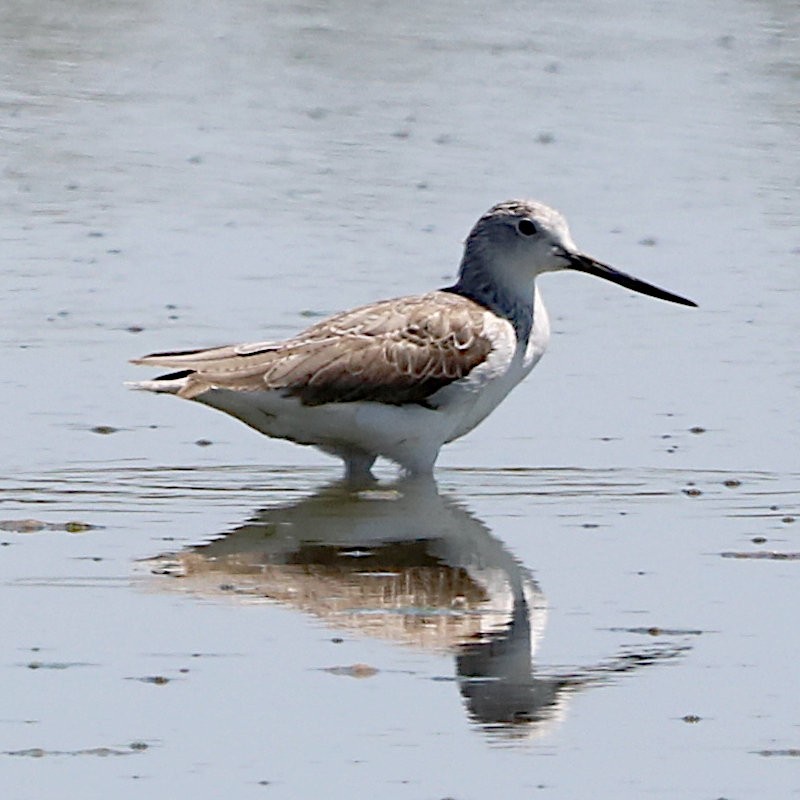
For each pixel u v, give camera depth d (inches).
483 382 575.8
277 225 831.7
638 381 658.2
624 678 430.0
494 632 453.4
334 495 557.6
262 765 386.3
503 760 391.5
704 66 1136.2
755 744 399.9
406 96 1066.1
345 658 436.5
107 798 372.5
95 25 1219.9
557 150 962.7
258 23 1237.7
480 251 594.2
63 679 422.6
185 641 443.8
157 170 917.2
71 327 695.7
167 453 587.5
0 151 940.0
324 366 560.1
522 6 1300.4
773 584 486.3
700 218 852.6
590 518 537.0
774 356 682.2
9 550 501.4
